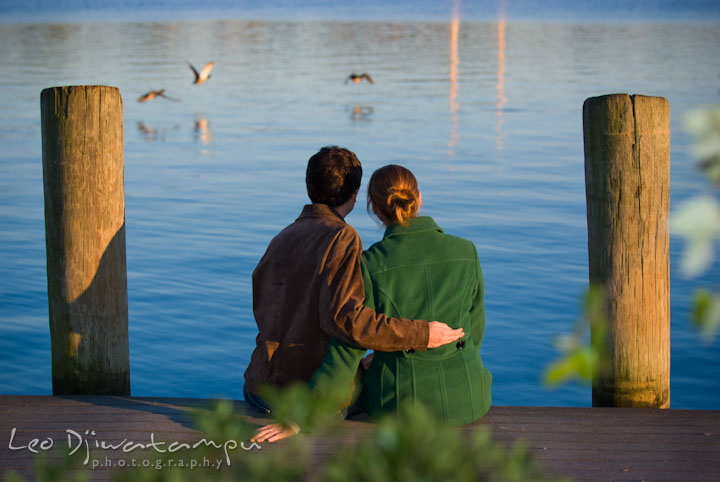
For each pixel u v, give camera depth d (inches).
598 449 170.2
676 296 386.0
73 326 200.8
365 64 1813.5
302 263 171.3
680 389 299.3
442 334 167.0
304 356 172.7
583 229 515.8
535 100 1196.5
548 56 1940.2
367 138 888.3
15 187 635.5
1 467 159.6
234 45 2406.5
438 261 173.6
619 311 194.7
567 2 7386.8
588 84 1366.9
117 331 204.2
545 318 365.7
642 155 187.9
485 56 2003.0
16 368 316.5
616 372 197.6
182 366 321.4
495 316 368.5
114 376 205.0
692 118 46.1
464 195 614.2
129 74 1557.6
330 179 175.0
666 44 2250.2
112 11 5487.2
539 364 320.5
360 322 162.4
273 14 5157.5
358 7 6840.6
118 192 200.5
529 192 624.4
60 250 198.1
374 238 486.9
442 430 67.3
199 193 633.0
